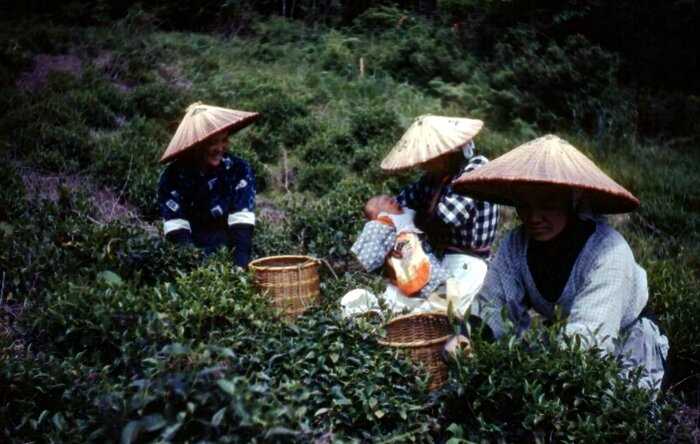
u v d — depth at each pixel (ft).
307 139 26.35
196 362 7.61
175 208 14.19
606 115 30.68
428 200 13.44
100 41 34.32
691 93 35.91
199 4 44.21
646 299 9.03
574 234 8.64
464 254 12.61
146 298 11.11
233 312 10.84
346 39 39.22
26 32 33.71
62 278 12.75
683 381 11.65
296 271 12.69
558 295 8.90
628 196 8.25
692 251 18.62
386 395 9.16
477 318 9.53
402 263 12.11
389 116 26.73
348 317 10.33
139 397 7.32
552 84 32.01
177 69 32.48
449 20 40.45
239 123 14.48
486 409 8.62
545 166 8.13
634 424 7.75
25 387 9.48
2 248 13.97
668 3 35.37
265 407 7.39
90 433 8.11
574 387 8.13
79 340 10.65
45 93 26.43
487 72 34.58
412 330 10.91
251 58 37.78
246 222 14.39
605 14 35.70
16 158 21.63
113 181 20.71
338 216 17.24
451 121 12.59
